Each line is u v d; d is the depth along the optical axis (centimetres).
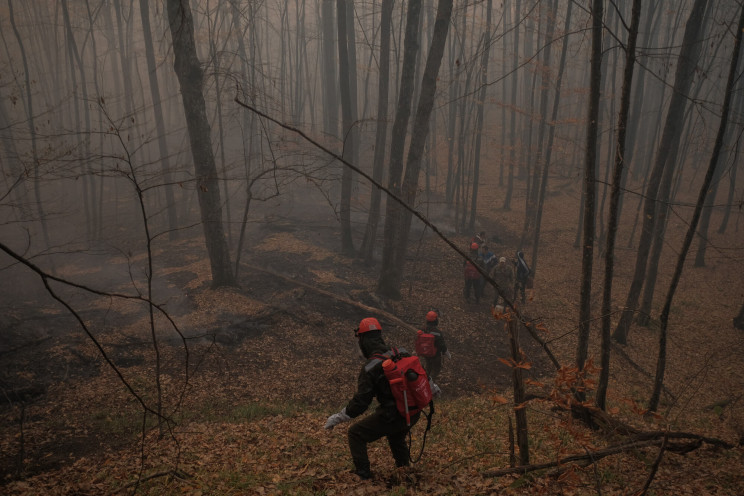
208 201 1315
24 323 1099
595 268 1872
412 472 449
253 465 546
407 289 1566
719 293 1667
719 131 673
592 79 698
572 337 1330
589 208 716
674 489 473
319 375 1002
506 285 1444
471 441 646
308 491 429
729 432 745
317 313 1256
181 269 1586
